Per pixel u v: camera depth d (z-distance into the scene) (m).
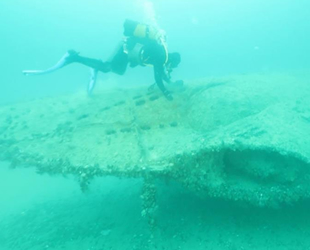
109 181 7.29
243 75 5.95
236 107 4.10
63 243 4.72
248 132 3.42
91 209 5.85
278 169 3.30
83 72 31.14
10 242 5.26
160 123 4.48
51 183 8.78
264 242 3.61
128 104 5.19
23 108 5.69
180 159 3.33
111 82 19.47
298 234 3.58
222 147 3.25
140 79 21.62
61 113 5.38
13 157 4.16
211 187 3.38
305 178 3.15
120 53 5.10
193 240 3.96
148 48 4.48
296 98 4.26
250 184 3.43
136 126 4.38
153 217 3.41
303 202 4.03
